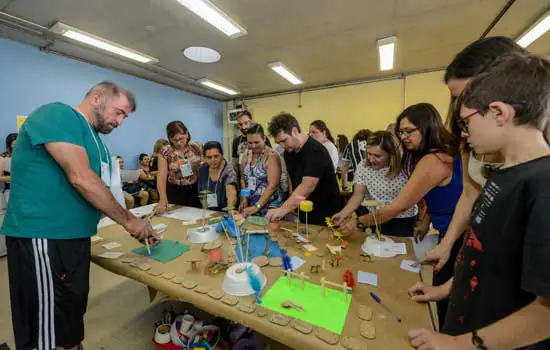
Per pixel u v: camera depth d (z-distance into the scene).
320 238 1.21
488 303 0.49
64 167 0.88
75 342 0.99
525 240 0.40
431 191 1.08
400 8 2.62
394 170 1.37
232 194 1.88
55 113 0.89
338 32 3.09
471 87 0.48
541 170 0.41
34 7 2.48
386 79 5.00
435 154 0.98
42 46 3.25
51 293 0.91
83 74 3.77
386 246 1.03
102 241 1.24
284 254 0.90
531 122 0.42
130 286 2.07
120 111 1.08
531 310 0.39
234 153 3.05
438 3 2.54
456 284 0.58
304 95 5.78
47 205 0.89
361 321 0.64
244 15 2.70
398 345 0.56
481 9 2.65
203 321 1.30
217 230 1.33
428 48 3.64
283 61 4.03
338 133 5.52
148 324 1.61
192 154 2.25
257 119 6.38
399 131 1.11
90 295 1.94
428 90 4.73
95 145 1.00
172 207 1.94
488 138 0.47
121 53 3.56
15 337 0.93
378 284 0.81
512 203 0.44
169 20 2.75
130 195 3.76
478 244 0.51
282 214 1.35
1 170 2.56
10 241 0.92
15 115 3.10
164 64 4.07
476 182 0.82
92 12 2.59
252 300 0.74
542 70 0.41
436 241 1.11
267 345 1.07
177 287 0.82
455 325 0.57
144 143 4.75
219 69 4.35
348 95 5.36
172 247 1.14
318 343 0.58
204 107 6.12
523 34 3.06
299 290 0.78
